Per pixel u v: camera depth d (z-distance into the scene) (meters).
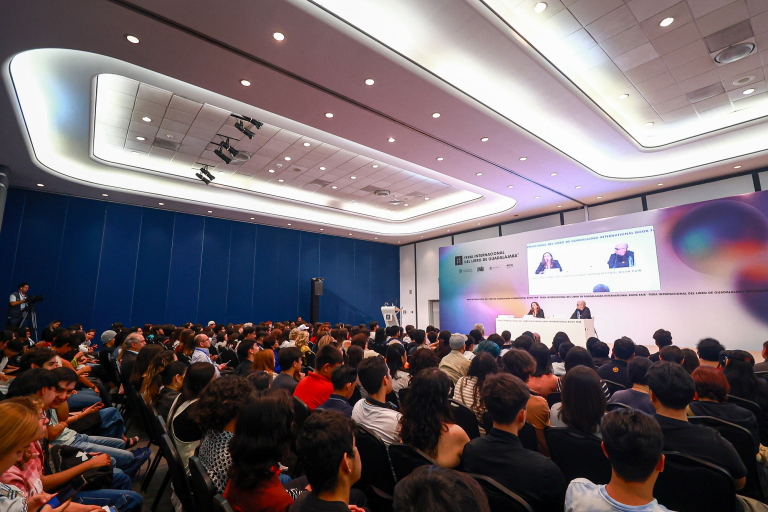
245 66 4.76
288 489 1.96
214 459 1.71
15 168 7.80
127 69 5.16
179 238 11.30
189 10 3.86
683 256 8.48
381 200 12.22
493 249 12.12
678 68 5.75
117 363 4.86
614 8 4.65
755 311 7.57
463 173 8.54
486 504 0.79
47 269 9.26
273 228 13.31
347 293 14.98
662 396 1.92
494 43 4.82
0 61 4.56
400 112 5.87
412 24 4.56
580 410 1.96
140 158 8.78
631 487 1.19
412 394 1.94
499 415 1.66
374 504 1.91
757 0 4.45
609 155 8.18
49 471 2.15
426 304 15.49
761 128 6.94
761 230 7.59
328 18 4.08
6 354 4.84
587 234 10.00
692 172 8.39
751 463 2.08
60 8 3.79
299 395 3.00
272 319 12.88
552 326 7.49
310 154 8.57
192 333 5.04
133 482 3.24
